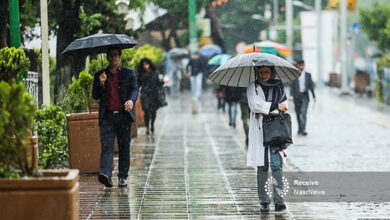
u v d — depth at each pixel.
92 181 22.58
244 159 28.41
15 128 13.20
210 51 73.25
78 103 26.53
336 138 36.53
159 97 38.38
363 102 66.75
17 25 22.66
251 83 17.80
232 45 88.00
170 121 48.06
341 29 78.19
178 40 84.44
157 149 32.03
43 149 22.83
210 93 84.50
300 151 31.22
